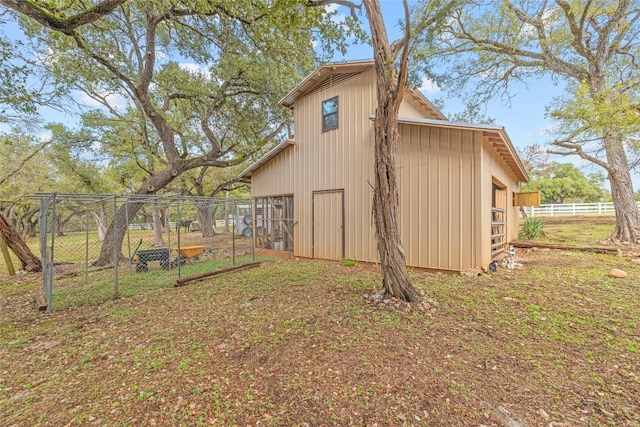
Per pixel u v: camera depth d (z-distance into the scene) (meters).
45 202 5.28
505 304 4.23
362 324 3.65
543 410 2.09
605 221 15.84
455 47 11.04
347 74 8.14
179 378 2.68
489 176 6.77
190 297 5.30
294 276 6.63
